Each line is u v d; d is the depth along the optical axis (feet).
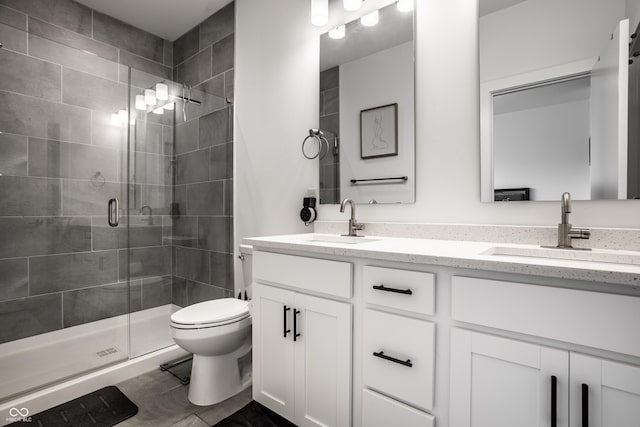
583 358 2.54
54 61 6.47
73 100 6.68
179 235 7.97
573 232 3.84
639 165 3.74
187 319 5.16
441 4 5.01
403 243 4.41
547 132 4.23
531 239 4.19
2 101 5.94
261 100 7.44
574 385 2.58
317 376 4.20
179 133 7.82
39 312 6.40
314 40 6.50
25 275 6.26
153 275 7.68
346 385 3.90
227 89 8.23
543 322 2.70
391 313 3.59
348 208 6.00
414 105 5.22
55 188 6.53
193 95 7.97
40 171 6.37
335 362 4.01
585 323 2.53
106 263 7.13
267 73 7.32
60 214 6.60
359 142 5.85
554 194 4.19
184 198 7.92
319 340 4.17
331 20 6.29
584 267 2.52
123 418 4.93
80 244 6.84
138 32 9.07
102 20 8.37
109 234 7.16
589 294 2.52
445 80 4.96
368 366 3.73
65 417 4.94
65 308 6.67
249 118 7.71
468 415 3.05
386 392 3.58
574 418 2.58
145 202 7.54
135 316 7.34
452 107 4.90
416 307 3.37
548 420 2.68
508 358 2.84
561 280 2.67
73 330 6.75
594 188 3.97
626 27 3.81
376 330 3.66
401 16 5.40
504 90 4.51
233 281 7.82
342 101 6.08
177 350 6.91
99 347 6.72
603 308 2.47
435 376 3.28
